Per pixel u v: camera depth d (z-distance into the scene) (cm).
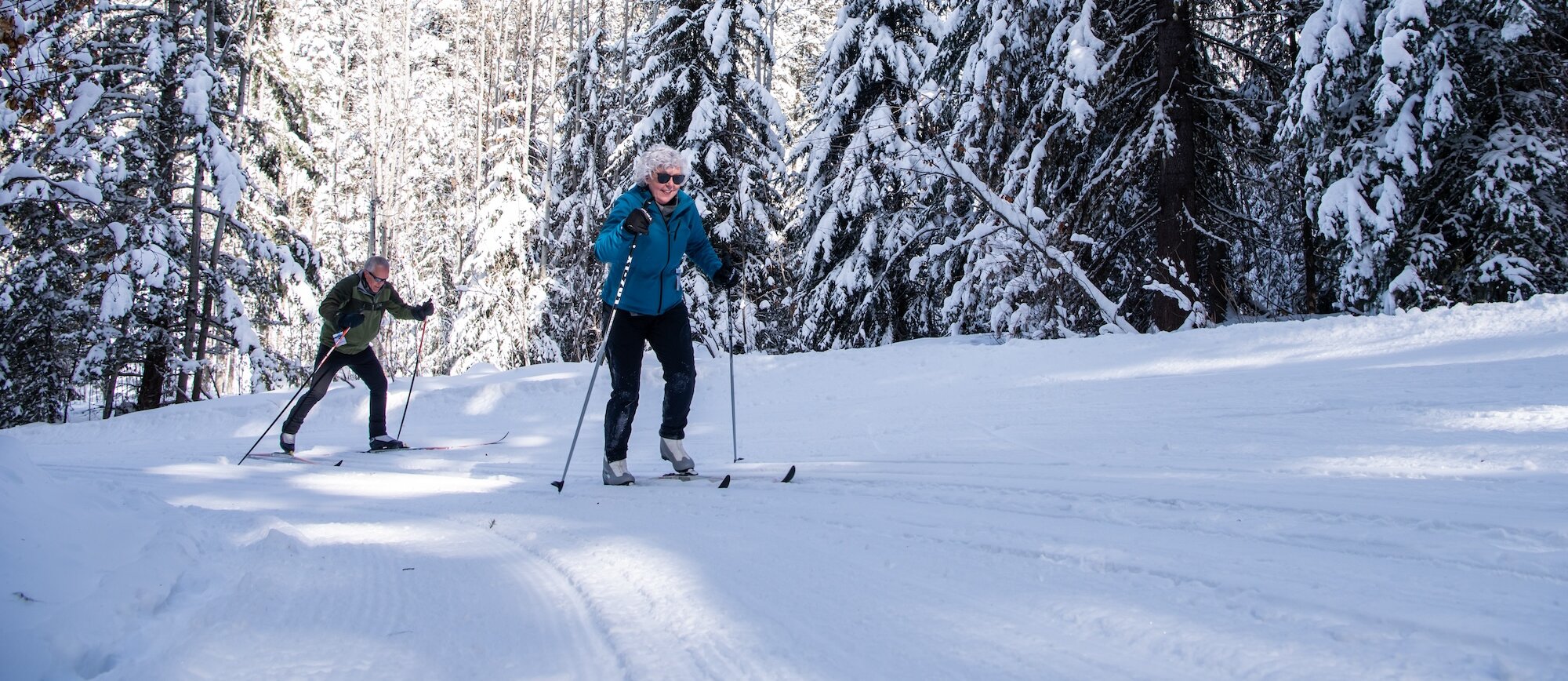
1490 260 1077
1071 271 1215
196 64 1338
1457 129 1057
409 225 2819
